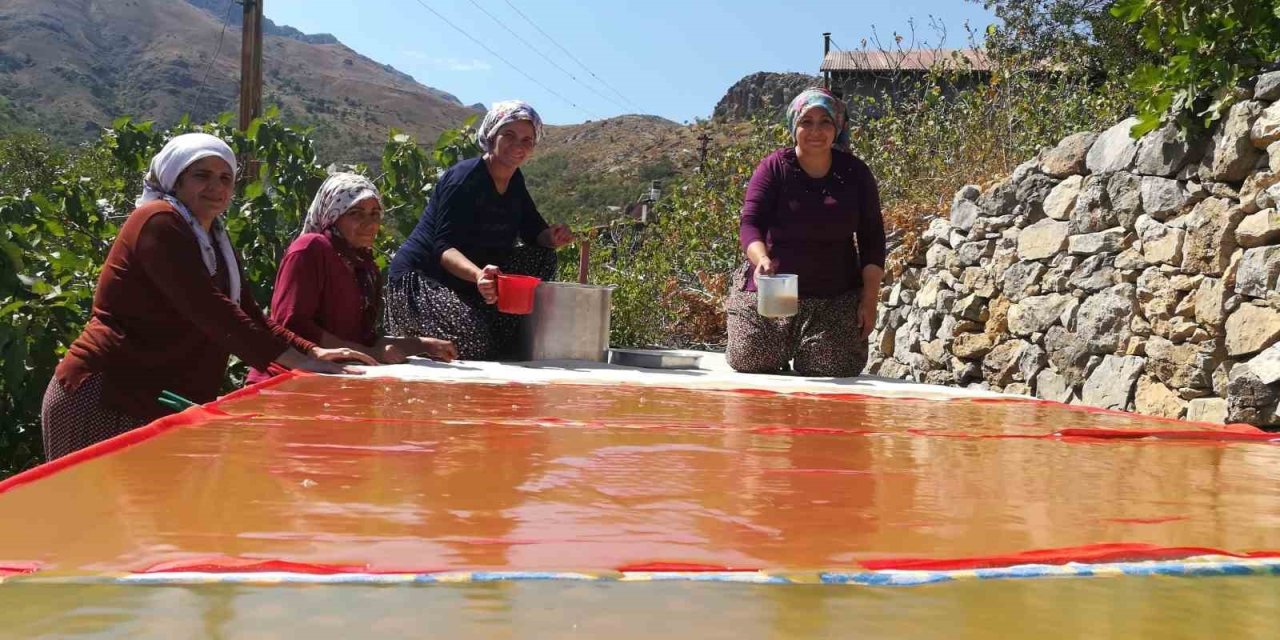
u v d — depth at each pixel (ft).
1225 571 3.18
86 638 2.28
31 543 3.28
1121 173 18.78
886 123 34.76
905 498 4.66
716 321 35.47
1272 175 15.34
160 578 2.83
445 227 15.88
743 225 15.39
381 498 4.23
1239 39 16.65
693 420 8.13
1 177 107.45
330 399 8.69
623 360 15.56
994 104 31.63
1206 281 16.49
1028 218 21.74
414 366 13.00
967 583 2.98
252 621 2.45
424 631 2.39
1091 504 4.65
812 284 15.16
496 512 4.01
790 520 4.01
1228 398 15.38
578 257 35.63
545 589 2.81
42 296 19.71
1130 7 17.81
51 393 10.61
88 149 45.50
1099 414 10.00
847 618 2.57
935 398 11.81
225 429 6.51
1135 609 2.70
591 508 4.17
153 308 10.66
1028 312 21.20
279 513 3.84
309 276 13.58
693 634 2.41
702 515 4.08
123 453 5.34
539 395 10.02
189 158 11.21
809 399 10.95
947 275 24.53
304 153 24.62
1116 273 18.81
